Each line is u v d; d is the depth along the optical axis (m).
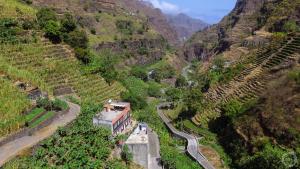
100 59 146.12
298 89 84.75
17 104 71.75
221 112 101.94
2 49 102.62
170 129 109.19
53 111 78.38
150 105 145.62
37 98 82.38
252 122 85.25
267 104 86.62
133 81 185.50
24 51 106.62
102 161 62.66
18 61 100.44
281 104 83.06
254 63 127.56
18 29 114.62
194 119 112.62
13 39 109.38
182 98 149.38
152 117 114.62
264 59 123.06
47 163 57.31
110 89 118.94
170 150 82.06
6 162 54.47
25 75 89.44
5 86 78.00
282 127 76.88
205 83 148.38
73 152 61.22
